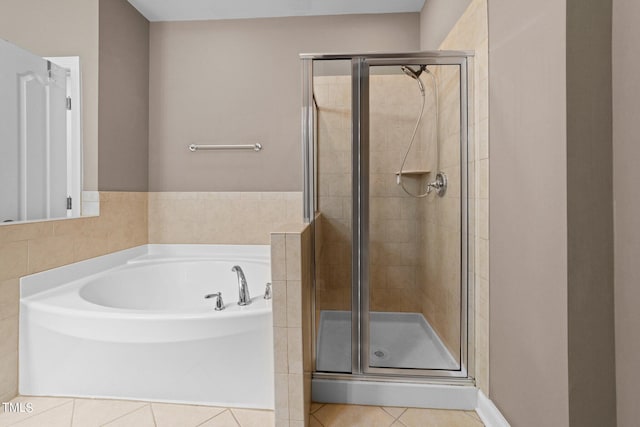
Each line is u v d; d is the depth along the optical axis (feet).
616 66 3.28
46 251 6.00
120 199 8.00
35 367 5.49
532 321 3.98
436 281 5.63
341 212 5.69
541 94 3.74
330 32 8.93
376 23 8.88
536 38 3.81
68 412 5.07
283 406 4.75
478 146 5.34
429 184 5.60
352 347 5.67
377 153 5.64
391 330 5.69
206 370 5.27
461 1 5.92
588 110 3.35
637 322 3.11
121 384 5.35
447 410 5.39
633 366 3.17
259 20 9.02
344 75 5.60
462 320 5.59
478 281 5.40
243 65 9.04
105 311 5.18
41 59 6.48
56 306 5.32
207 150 9.12
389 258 5.67
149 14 8.84
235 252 9.08
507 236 4.51
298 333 4.71
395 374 5.64
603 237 3.36
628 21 3.13
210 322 5.08
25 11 7.45
